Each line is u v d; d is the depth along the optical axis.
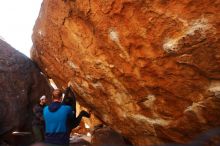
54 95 6.21
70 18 6.62
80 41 6.67
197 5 4.64
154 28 5.19
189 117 5.72
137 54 5.66
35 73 9.41
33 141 8.85
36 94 9.33
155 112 6.23
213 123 5.52
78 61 7.07
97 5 5.75
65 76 7.95
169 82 5.54
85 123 12.17
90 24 6.16
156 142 6.88
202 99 5.34
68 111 6.10
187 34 4.88
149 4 5.07
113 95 6.88
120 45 5.82
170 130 6.23
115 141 8.56
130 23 5.43
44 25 7.68
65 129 6.03
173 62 5.29
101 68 6.59
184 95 5.51
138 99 6.33
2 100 8.55
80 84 7.55
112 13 5.57
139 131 7.09
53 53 7.88
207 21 4.64
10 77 8.86
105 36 5.96
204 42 4.80
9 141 8.77
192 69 5.15
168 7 4.90
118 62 6.14
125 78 6.22
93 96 7.53
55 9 6.96
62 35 7.12
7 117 8.58
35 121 7.34
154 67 5.57
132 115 6.79
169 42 5.11
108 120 7.84
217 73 4.94
